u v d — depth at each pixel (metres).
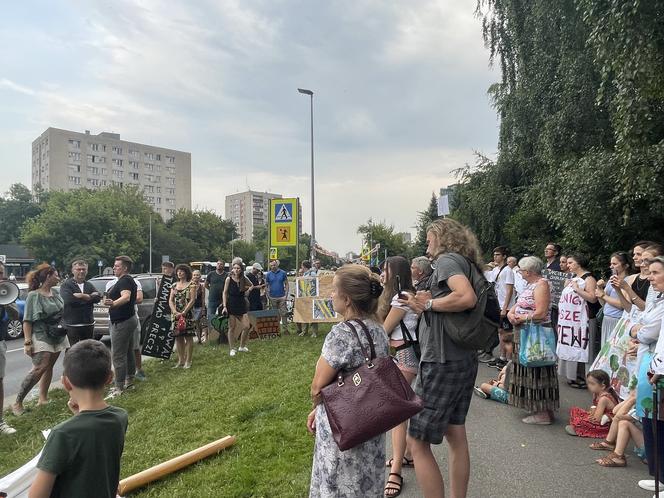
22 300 14.98
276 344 11.41
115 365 7.52
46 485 2.19
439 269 3.21
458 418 3.26
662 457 3.64
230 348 10.26
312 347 10.82
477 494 3.87
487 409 6.10
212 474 4.31
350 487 2.50
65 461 2.22
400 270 3.80
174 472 4.37
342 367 2.55
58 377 9.38
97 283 12.48
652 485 3.89
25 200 77.81
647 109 7.82
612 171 9.90
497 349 9.99
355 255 27.22
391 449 5.03
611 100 10.30
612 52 7.59
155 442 5.21
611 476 4.16
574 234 11.15
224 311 10.44
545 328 5.41
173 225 83.50
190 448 4.95
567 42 12.51
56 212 57.34
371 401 2.39
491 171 18.27
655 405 3.36
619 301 6.11
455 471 3.28
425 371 3.21
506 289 8.23
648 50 7.01
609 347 5.46
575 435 5.14
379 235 69.81
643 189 8.46
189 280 9.53
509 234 16.31
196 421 5.83
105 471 2.33
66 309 7.18
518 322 5.49
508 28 15.50
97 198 62.03
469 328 3.10
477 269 3.31
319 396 2.61
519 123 15.60
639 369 3.90
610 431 4.72
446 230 3.42
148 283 12.64
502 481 4.09
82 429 2.28
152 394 7.27
